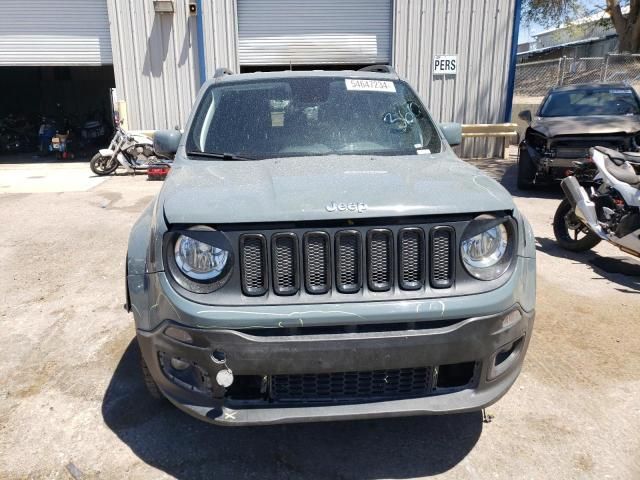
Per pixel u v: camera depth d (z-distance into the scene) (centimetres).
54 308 465
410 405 244
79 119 1898
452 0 1311
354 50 1354
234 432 300
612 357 374
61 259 597
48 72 1967
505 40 1339
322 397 247
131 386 345
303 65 1372
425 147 351
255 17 1323
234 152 337
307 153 336
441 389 252
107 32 1338
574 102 998
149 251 258
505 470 268
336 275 240
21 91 1956
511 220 255
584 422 304
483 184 273
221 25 1298
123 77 1310
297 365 235
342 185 259
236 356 233
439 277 247
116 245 647
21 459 278
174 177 297
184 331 237
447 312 239
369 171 287
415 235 245
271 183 267
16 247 641
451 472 268
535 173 941
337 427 304
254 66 1363
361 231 240
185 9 1283
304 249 238
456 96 1364
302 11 1327
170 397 256
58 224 743
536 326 421
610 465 270
